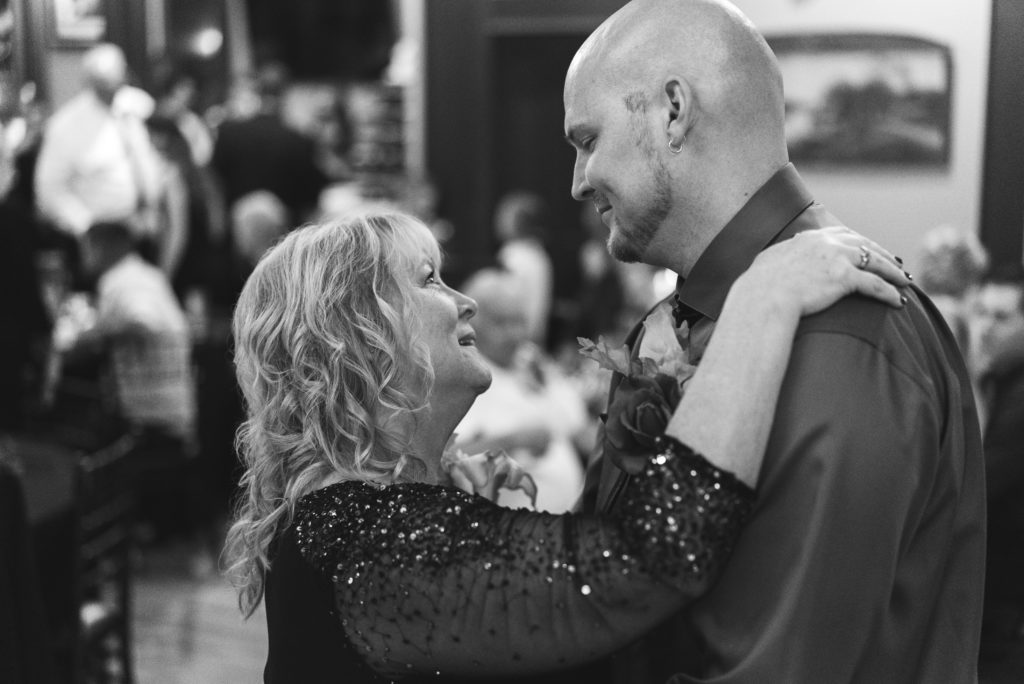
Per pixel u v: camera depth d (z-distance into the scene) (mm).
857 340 1243
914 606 1299
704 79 1301
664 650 1373
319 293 1442
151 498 5508
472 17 8148
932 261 3137
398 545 1315
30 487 3035
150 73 6875
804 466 1217
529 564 1265
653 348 1397
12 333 4652
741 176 1336
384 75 11383
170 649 4250
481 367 1521
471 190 8281
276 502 1475
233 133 7824
